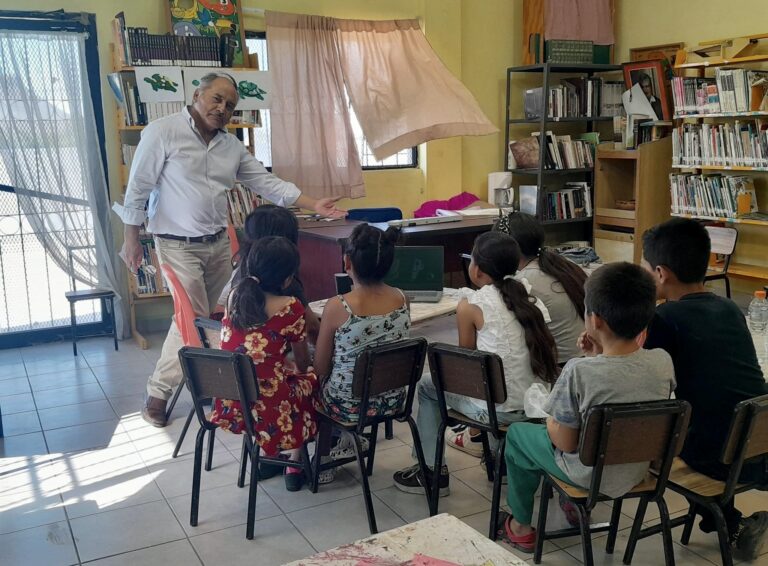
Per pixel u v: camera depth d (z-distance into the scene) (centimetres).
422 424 302
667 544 229
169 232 385
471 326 276
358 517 285
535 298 278
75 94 495
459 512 287
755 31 584
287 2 572
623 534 268
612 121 717
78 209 509
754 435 207
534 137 656
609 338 210
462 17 656
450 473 320
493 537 265
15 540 271
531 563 250
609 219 670
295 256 276
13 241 509
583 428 203
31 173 493
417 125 595
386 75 603
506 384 266
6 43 475
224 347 277
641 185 627
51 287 527
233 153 397
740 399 222
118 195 532
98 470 329
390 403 280
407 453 342
